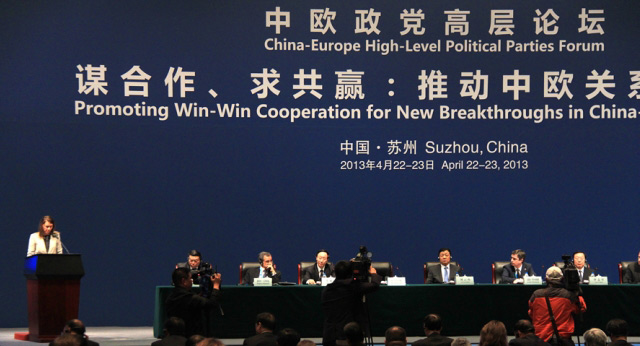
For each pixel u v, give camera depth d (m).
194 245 11.56
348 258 11.66
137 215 11.52
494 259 11.70
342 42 11.75
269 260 9.85
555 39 11.81
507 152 11.74
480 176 11.72
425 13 11.80
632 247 11.73
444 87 11.76
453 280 9.99
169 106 11.61
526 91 11.77
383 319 8.87
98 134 11.51
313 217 11.67
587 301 8.80
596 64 11.81
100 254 11.44
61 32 11.49
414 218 11.70
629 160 11.78
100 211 11.48
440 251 10.09
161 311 8.72
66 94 11.49
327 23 11.73
